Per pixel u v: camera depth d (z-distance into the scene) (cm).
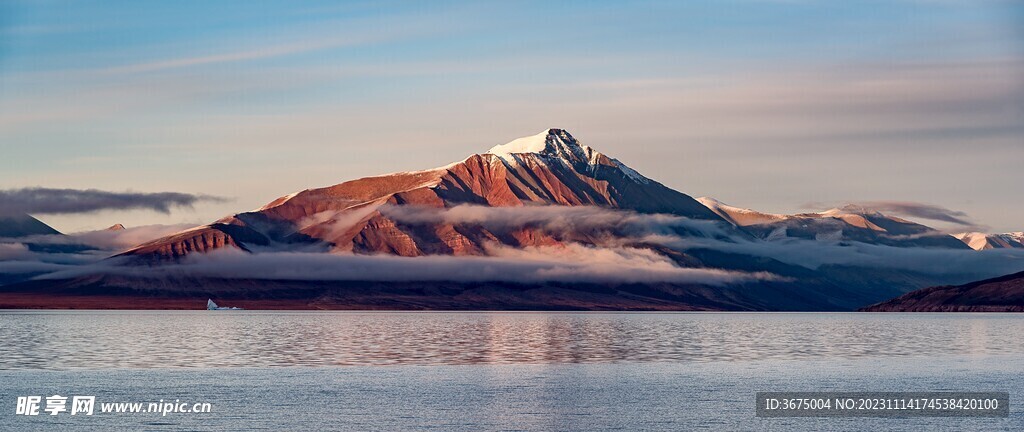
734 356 14512
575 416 8462
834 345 17300
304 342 17525
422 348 16088
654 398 9475
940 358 14100
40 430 7831
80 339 17750
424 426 7981
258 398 9325
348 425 8006
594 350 15888
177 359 13338
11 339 17462
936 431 7938
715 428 8000
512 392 9862
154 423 8069
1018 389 10212
